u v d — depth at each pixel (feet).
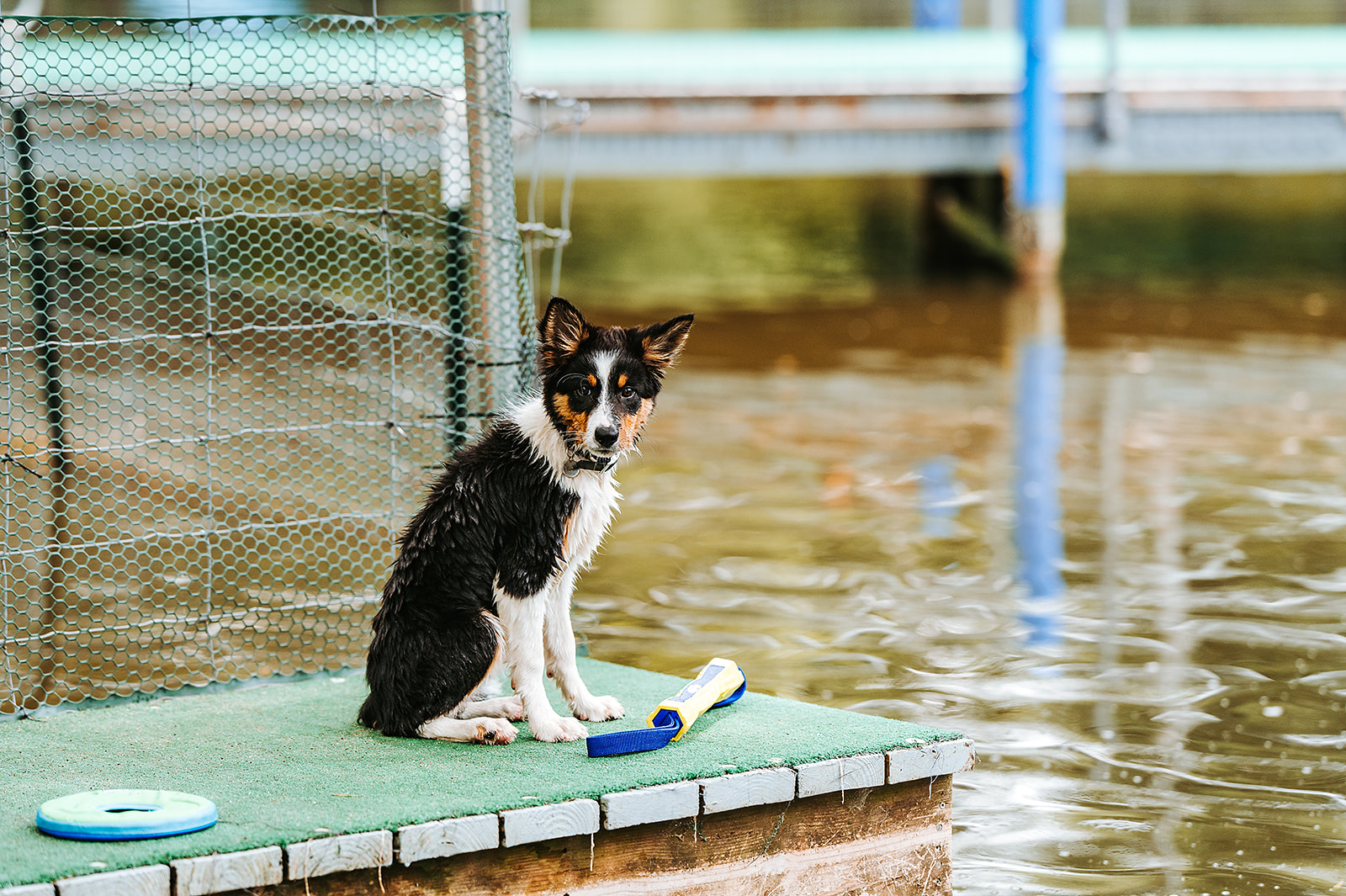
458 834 11.74
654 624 22.63
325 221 21.95
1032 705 18.86
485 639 14.15
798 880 13.30
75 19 18.83
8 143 20.04
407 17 19.38
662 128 60.39
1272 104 64.64
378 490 24.40
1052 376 47.39
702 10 83.82
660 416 41.27
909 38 68.64
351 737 14.52
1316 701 18.99
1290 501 30.68
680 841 12.71
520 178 57.93
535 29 81.10
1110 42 64.75
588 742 13.48
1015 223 69.05
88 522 24.53
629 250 84.58
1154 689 19.47
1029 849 14.70
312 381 22.31
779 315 63.52
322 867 11.31
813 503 31.12
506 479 14.26
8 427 20.65
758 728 14.33
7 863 10.87
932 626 22.48
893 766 13.52
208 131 21.35
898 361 51.06
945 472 33.96
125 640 20.93
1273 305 64.59
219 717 15.46
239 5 21.86
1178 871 14.16
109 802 11.87
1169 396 43.45
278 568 24.38
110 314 26.96
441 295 20.02
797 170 62.75
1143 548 27.12
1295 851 14.58
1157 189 97.76
